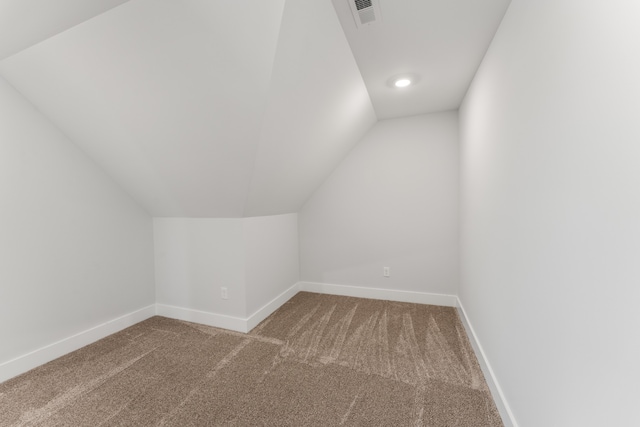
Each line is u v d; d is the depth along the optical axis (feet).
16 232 5.78
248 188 6.70
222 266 7.97
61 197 6.55
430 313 8.70
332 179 10.55
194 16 3.76
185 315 8.52
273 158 6.51
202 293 8.28
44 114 6.20
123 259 8.02
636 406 1.89
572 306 2.68
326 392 5.06
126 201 8.13
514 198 4.15
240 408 4.67
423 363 5.98
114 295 7.76
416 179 9.50
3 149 5.59
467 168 7.46
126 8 3.80
